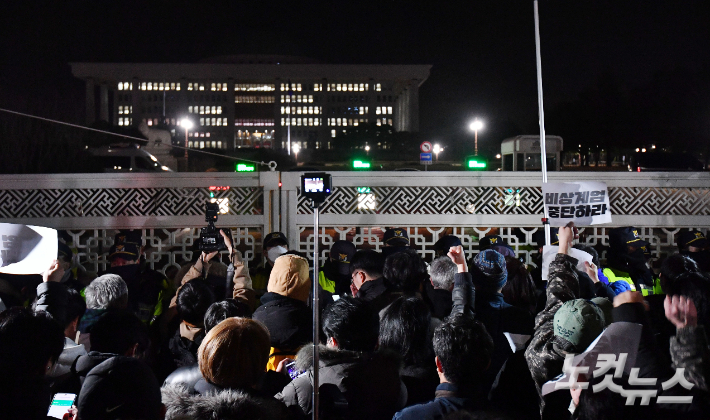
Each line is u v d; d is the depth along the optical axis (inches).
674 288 106.5
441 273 162.1
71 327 145.1
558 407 107.4
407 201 271.9
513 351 144.6
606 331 105.3
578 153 2167.8
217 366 102.7
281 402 106.6
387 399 111.7
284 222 270.1
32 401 95.1
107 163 938.1
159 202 268.8
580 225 207.3
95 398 91.7
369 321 120.0
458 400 101.0
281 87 5073.8
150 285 205.3
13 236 160.4
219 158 1825.8
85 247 265.6
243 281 175.0
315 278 110.9
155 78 4869.6
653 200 270.2
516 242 271.7
